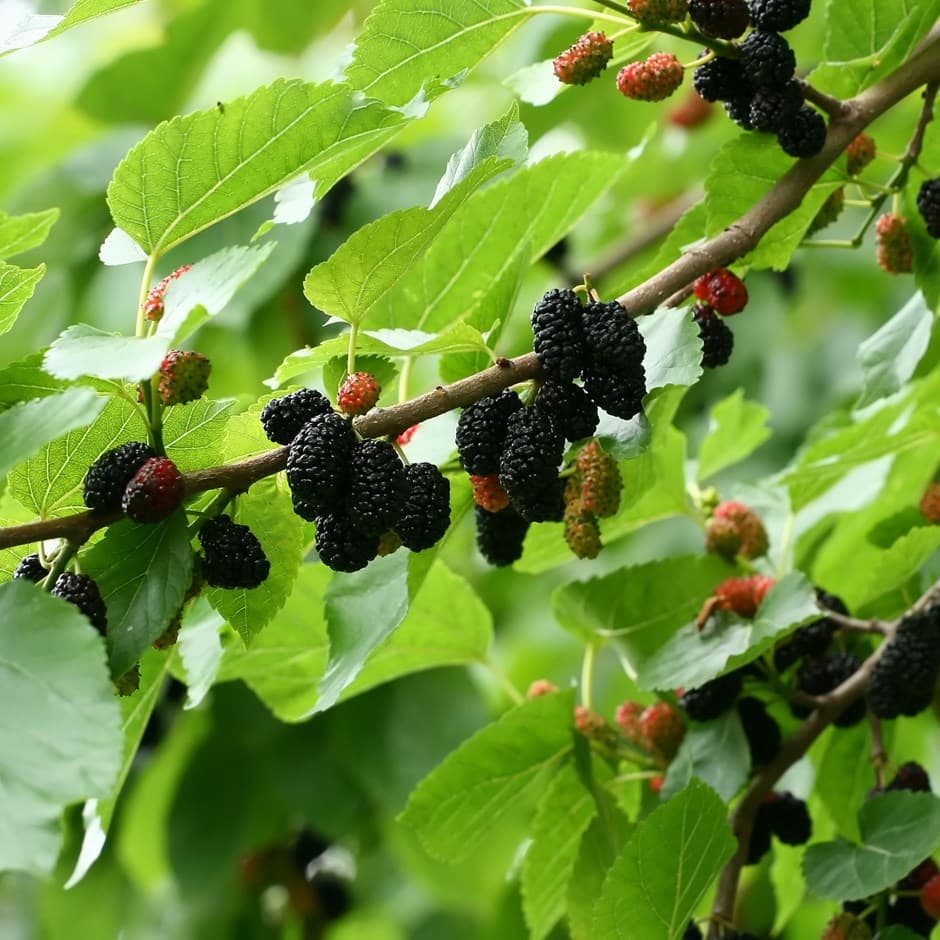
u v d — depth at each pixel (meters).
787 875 1.09
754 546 1.07
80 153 1.38
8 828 0.79
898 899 0.99
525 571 1.08
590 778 1.01
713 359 0.94
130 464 0.87
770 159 0.97
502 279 0.96
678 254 1.00
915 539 1.03
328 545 0.87
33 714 0.81
